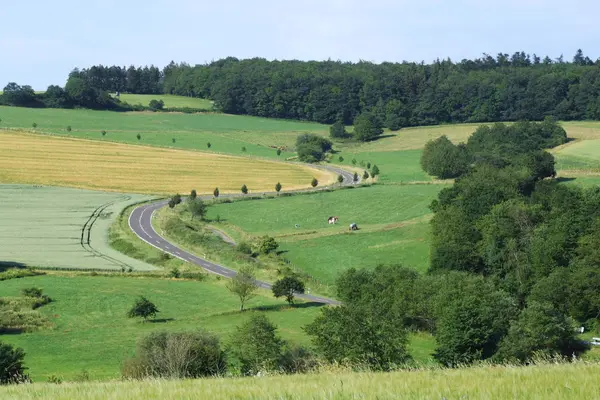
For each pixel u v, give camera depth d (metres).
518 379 18.19
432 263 102.62
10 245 118.62
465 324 59.00
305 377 21.81
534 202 120.19
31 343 68.50
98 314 81.25
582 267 84.06
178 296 90.00
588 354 62.28
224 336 69.19
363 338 43.22
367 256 112.69
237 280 85.56
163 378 24.28
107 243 124.31
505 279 96.00
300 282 86.62
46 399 19.08
